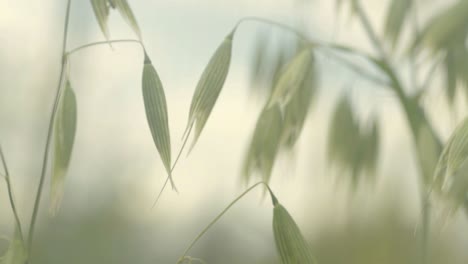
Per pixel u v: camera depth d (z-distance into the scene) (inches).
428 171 12.4
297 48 13.9
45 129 20.7
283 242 10.7
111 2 10.7
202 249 18.2
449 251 15.5
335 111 14.1
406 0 12.7
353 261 17.9
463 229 15.2
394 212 18.3
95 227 21.4
